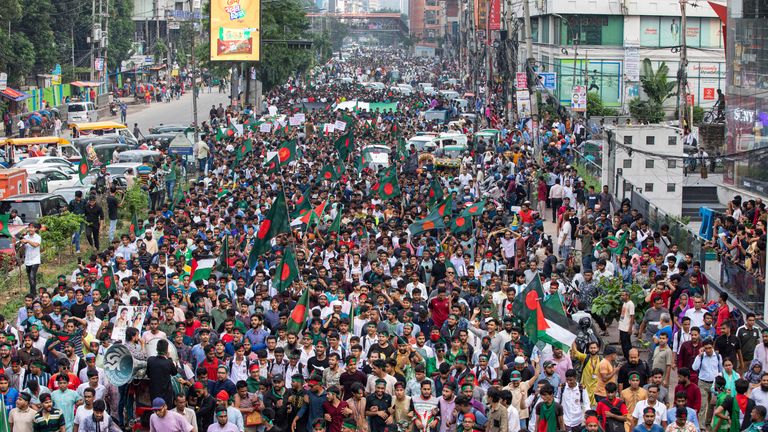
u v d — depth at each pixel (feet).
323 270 76.07
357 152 168.04
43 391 56.13
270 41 227.40
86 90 308.60
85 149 166.09
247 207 106.22
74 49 334.03
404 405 54.44
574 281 81.10
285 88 324.19
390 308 66.23
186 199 115.55
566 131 197.98
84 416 53.78
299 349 60.70
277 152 140.97
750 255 82.64
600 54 268.62
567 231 101.96
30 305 73.36
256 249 81.82
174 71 411.54
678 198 127.03
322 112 249.34
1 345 59.88
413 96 312.71
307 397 54.80
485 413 54.24
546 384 53.06
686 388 56.18
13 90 254.68
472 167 160.04
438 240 97.86
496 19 250.16
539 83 207.92
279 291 74.33
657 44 269.23
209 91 388.57
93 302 72.18
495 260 84.07
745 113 120.06
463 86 393.29
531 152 161.99
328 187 120.57
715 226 95.71
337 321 64.13
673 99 257.55
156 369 54.65
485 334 63.16
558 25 272.72
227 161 157.58
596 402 57.11
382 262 82.07
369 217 96.78
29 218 118.11
